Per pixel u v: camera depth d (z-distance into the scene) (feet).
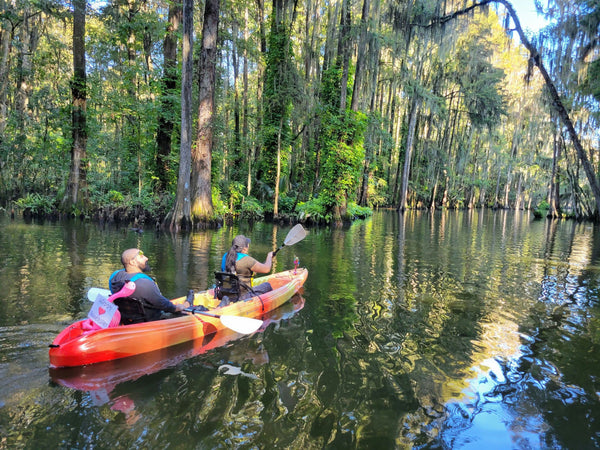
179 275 22.43
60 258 26.32
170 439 8.00
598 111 66.85
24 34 64.13
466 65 106.42
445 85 113.70
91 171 64.95
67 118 54.70
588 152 92.17
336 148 60.54
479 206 181.98
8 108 71.36
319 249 35.12
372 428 8.60
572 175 93.86
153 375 10.85
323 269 26.16
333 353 12.59
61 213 53.93
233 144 68.59
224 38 65.46
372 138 93.86
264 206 67.05
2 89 56.08
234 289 16.29
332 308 17.51
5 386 10.03
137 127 58.70
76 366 11.14
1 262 24.70
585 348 13.51
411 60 97.04
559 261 32.24
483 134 147.64
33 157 61.05
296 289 20.26
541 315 17.19
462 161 128.06
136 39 63.41
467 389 10.52
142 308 12.78
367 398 9.86
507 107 109.29
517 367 11.94
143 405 9.29
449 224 72.43
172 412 9.01
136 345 12.11
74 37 51.80
